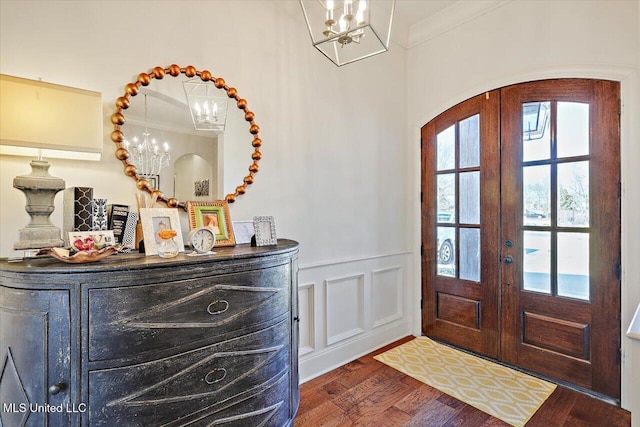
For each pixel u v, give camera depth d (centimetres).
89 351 114
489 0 270
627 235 212
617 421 196
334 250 270
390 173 317
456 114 298
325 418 202
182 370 131
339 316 273
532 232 255
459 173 298
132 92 175
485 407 212
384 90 310
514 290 264
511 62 261
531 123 254
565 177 239
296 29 246
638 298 208
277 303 165
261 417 156
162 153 185
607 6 219
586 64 227
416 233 330
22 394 114
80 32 161
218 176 205
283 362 170
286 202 239
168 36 187
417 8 294
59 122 132
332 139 269
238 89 215
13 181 132
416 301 329
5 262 122
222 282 142
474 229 289
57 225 154
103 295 115
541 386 236
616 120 217
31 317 113
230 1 212
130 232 158
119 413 118
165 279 127
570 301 236
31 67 149
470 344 292
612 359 218
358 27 148
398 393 228
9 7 145
